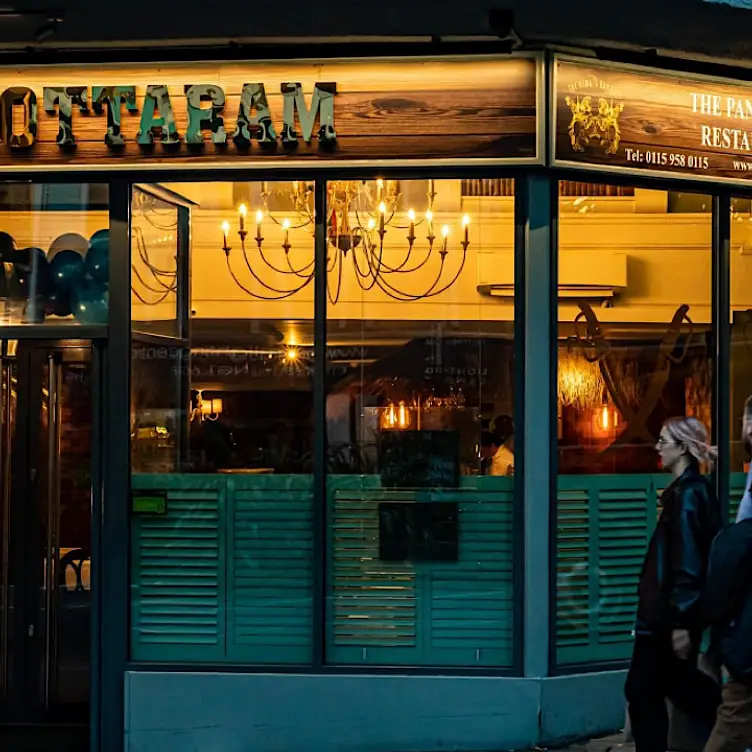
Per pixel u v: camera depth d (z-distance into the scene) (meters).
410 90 6.73
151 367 7.04
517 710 6.71
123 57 6.82
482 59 6.70
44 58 6.85
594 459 7.08
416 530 6.93
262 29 6.47
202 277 7.05
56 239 7.14
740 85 7.35
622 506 7.15
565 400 7.01
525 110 6.69
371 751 6.76
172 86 6.81
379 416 6.98
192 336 7.04
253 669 6.88
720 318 7.45
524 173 6.84
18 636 7.42
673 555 5.41
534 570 6.77
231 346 7.04
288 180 6.98
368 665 6.89
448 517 6.92
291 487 6.98
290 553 6.97
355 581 6.94
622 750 6.60
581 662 6.98
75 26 6.41
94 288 7.11
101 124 6.85
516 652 6.79
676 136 7.13
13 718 7.42
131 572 6.98
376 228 6.99
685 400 7.37
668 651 5.52
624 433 7.16
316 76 6.77
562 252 7.02
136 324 7.06
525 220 6.85
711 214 7.44
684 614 5.32
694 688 5.57
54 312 7.14
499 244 6.91
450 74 6.71
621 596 7.12
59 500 7.42
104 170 6.85
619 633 7.11
